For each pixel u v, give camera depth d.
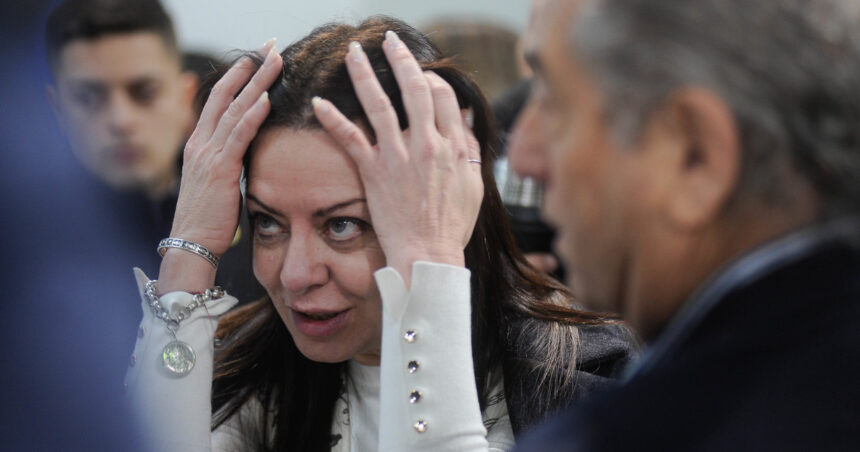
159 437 1.99
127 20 3.36
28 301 1.88
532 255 3.45
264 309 2.36
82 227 2.28
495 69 5.03
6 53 2.13
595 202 1.27
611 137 1.22
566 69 1.25
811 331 1.11
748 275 1.15
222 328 2.41
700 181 1.18
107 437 1.70
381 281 1.83
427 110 1.93
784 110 1.12
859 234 1.13
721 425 1.10
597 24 1.20
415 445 1.80
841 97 1.12
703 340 1.17
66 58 3.27
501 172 3.53
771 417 1.08
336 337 2.02
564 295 2.40
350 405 2.28
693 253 1.23
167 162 3.45
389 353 1.84
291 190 1.90
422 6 6.27
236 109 2.01
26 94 2.16
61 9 3.29
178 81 3.52
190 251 2.09
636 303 1.32
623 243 1.27
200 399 2.06
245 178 2.05
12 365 1.72
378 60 2.00
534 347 2.20
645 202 1.22
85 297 2.07
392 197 1.88
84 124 3.34
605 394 1.23
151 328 2.08
